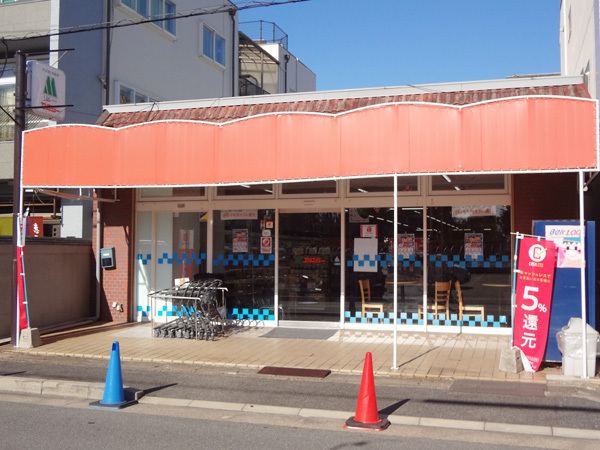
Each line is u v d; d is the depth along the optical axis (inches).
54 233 657.6
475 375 345.1
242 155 413.4
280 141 403.2
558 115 347.9
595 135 341.4
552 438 243.1
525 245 361.1
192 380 346.3
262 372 361.7
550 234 360.8
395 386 328.2
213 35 961.5
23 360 401.7
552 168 347.3
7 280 477.1
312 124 396.5
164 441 237.9
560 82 443.5
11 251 480.7
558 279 357.1
